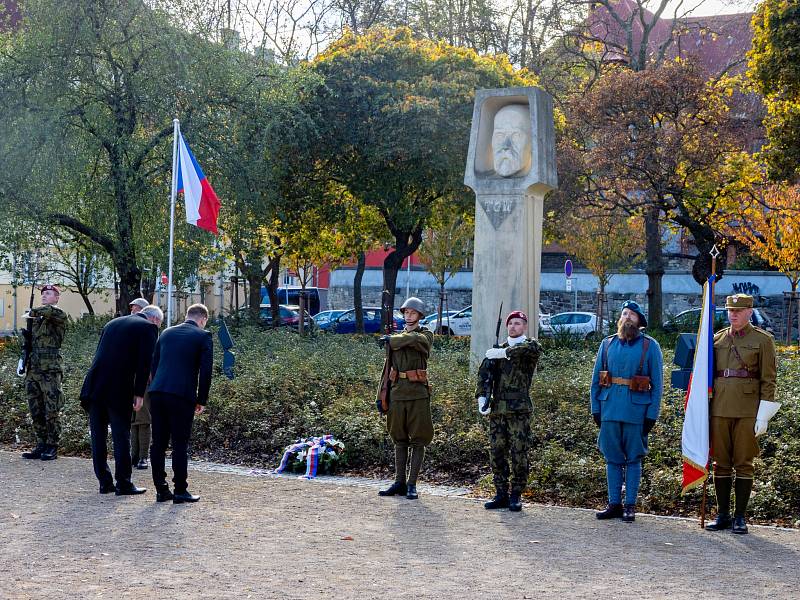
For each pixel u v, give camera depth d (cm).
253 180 2531
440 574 668
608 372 916
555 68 4241
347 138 3138
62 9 2384
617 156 3122
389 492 1011
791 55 2681
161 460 955
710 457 888
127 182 2398
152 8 2477
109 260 2855
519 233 1602
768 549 781
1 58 2434
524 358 946
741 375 857
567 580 657
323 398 1455
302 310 2919
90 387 997
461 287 5375
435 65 3256
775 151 2870
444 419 1284
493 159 1639
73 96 2427
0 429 1445
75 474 1116
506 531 834
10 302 4128
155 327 1025
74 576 645
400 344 996
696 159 3064
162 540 767
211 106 2556
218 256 2989
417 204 3272
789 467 1012
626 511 897
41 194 2386
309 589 619
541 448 1149
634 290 4809
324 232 3703
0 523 830
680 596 618
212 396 1436
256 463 1253
